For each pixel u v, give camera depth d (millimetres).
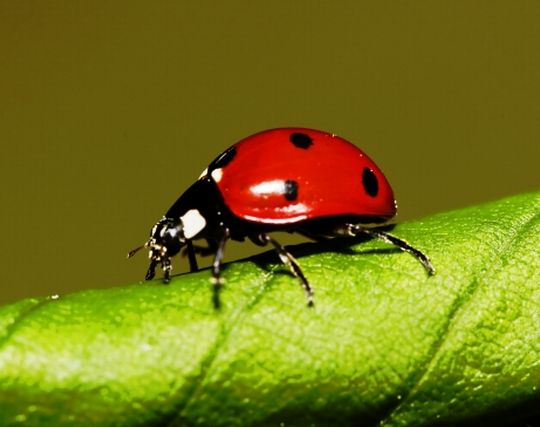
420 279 61
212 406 59
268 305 60
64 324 59
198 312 59
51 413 58
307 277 61
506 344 61
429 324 60
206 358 59
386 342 60
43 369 58
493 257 61
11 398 58
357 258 62
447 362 60
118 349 59
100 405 58
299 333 60
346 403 60
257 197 65
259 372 59
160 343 59
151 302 59
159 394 59
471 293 61
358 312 60
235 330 59
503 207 62
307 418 60
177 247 67
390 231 62
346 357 60
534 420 61
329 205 65
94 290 60
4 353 58
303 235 66
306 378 60
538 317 61
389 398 60
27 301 59
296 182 65
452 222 62
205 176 67
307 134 66
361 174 66
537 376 61
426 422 60
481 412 61
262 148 65
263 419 59
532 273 61
